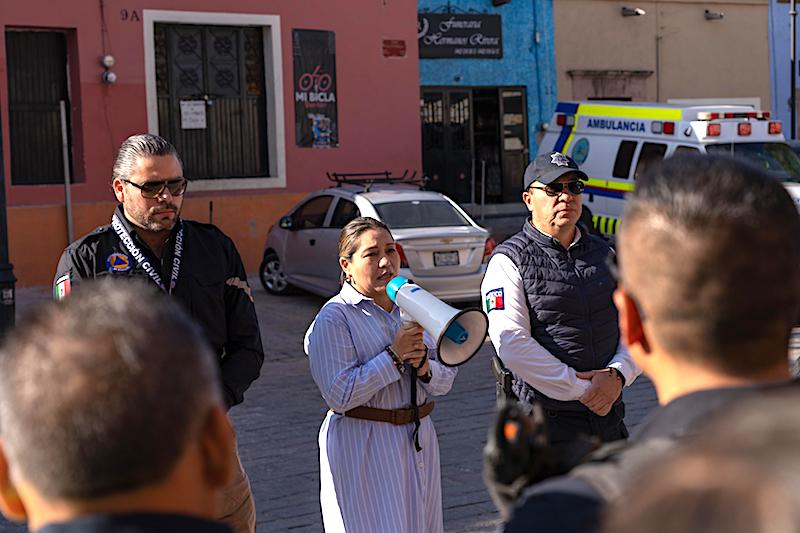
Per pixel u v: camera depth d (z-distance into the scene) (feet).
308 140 61.52
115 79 55.36
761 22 86.58
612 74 81.15
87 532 4.44
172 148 14.38
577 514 4.70
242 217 59.00
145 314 4.67
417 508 14.49
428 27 75.41
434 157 76.64
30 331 4.61
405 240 41.73
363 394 14.17
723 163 5.34
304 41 61.05
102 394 4.39
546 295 15.20
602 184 56.75
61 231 53.88
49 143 55.01
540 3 78.74
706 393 5.08
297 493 22.61
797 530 2.50
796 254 5.18
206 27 58.70
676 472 2.74
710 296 5.07
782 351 5.24
